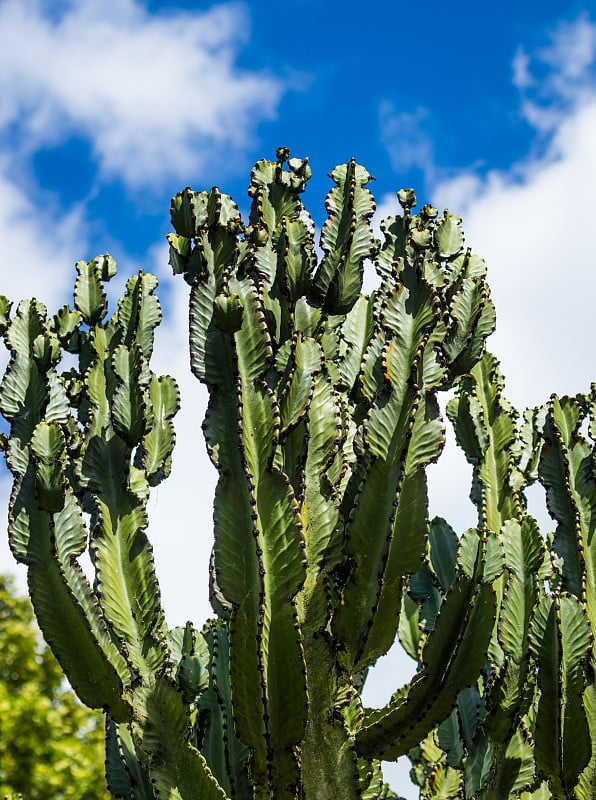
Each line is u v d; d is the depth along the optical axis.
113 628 2.82
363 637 2.75
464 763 3.42
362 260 3.11
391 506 2.74
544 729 2.96
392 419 2.79
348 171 3.20
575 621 2.96
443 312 3.26
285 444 2.89
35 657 9.73
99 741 9.55
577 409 3.33
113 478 3.00
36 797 8.88
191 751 2.73
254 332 2.77
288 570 2.60
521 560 3.17
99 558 2.88
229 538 2.62
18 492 2.92
